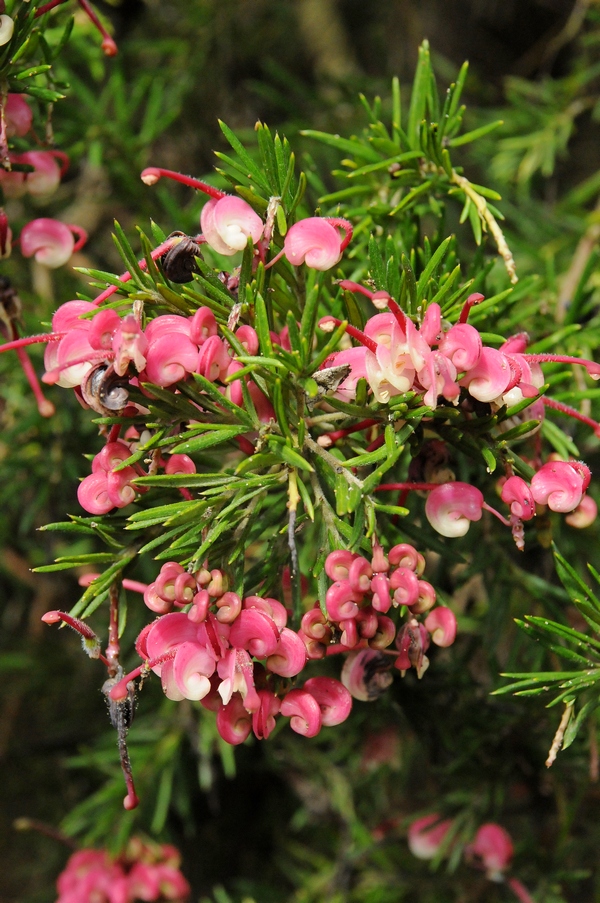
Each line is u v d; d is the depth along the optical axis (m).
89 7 0.40
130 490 0.35
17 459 0.56
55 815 0.71
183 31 0.71
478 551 0.43
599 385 0.46
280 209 0.36
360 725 0.52
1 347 0.35
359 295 0.49
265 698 0.34
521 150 0.67
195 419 0.35
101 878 0.56
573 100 0.67
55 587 0.71
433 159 0.42
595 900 0.59
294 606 0.36
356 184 0.44
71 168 0.70
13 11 0.40
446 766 0.46
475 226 0.41
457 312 0.37
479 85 0.71
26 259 0.63
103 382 0.34
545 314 0.46
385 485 0.36
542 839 0.50
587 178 0.81
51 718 0.73
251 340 0.35
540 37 0.86
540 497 0.35
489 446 0.36
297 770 0.66
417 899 0.59
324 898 0.63
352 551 0.35
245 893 0.66
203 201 0.52
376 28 0.81
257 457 0.35
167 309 0.36
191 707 0.60
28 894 0.70
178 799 0.60
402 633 0.35
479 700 0.46
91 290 0.58
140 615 0.57
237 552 0.35
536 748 0.46
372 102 0.66
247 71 0.76
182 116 0.70
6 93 0.39
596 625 0.37
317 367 0.35
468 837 0.48
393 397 0.35
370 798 0.62
